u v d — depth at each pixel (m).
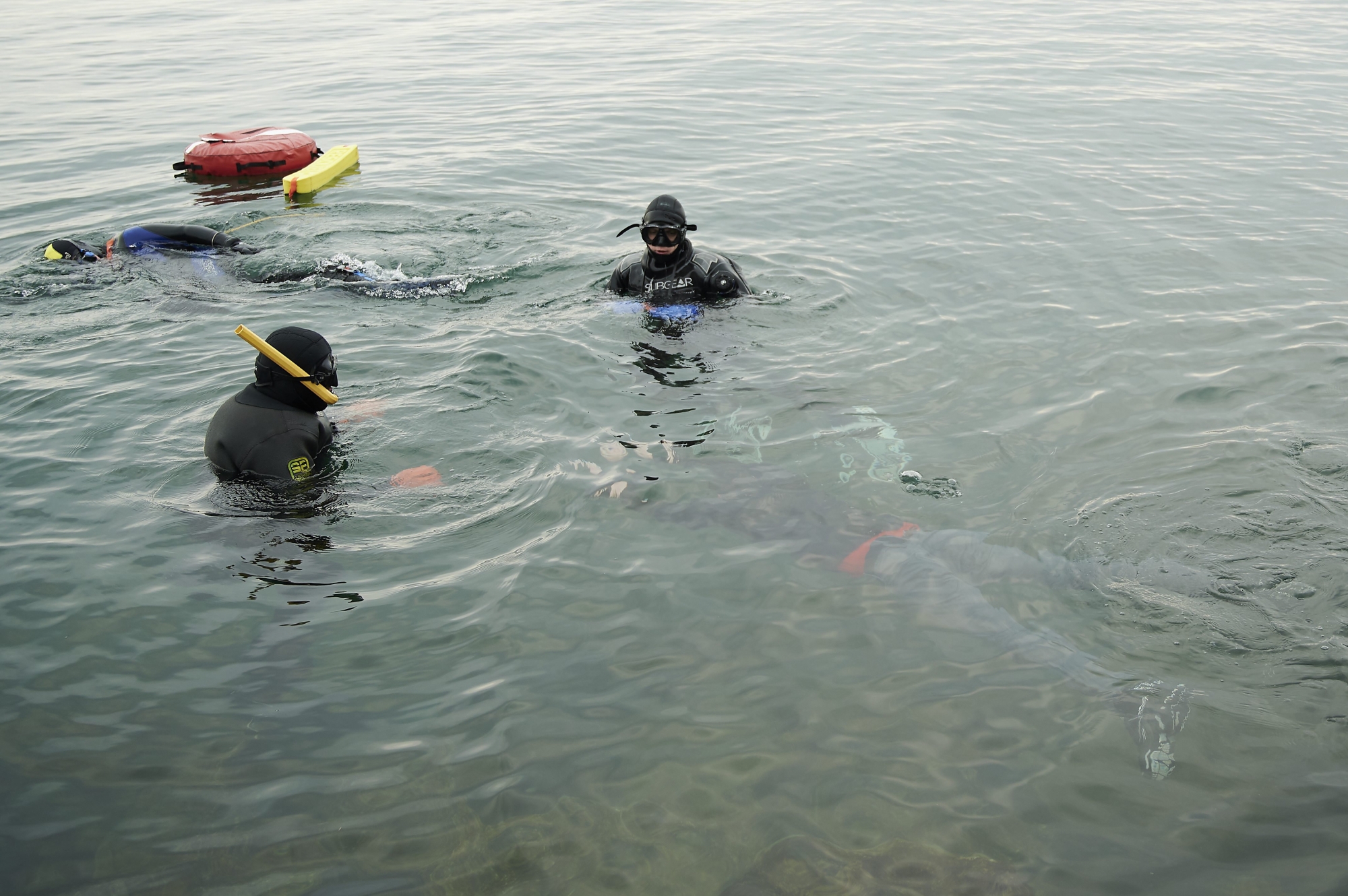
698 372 5.16
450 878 2.39
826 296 6.22
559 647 3.17
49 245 6.96
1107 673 3.03
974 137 10.27
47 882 2.36
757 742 2.79
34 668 3.06
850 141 10.17
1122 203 8.16
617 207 8.26
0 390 4.91
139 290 6.42
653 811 2.57
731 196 8.47
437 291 6.38
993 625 3.25
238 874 2.39
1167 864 2.39
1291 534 3.65
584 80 13.44
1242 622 3.23
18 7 21.83
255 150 9.59
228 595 3.43
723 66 14.06
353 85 13.52
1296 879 2.33
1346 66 13.66
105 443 4.41
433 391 4.89
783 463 4.25
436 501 3.98
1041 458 4.26
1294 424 4.48
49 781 2.65
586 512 3.89
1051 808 2.56
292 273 6.63
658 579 3.50
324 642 3.20
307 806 2.58
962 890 2.33
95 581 3.49
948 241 7.27
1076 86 12.61
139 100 12.68
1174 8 18.89
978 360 5.28
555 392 4.92
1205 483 4.01
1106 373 5.09
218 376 5.08
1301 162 9.32
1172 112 11.29
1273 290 6.21
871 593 3.41
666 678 3.03
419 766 2.71
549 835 2.50
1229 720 2.83
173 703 2.93
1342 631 3.16
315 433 4.23
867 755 2.74
